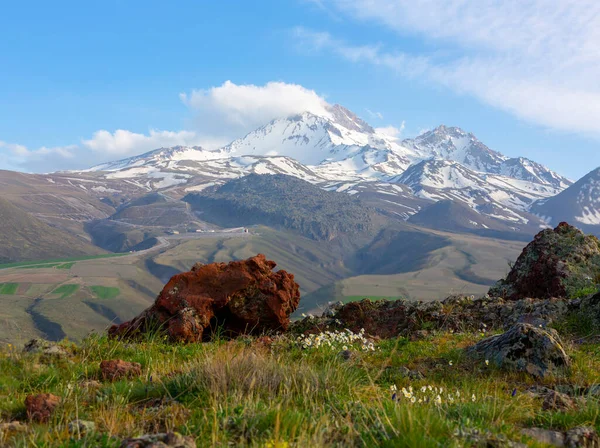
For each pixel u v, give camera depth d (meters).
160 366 10.80
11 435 6.38
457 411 7.60
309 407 7.47
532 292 22.16
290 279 17.25
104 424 6.70
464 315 17.09
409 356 12.58
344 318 17.97
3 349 11.03
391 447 5.73
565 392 9.64
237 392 7.79
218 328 15.77
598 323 14.78
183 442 5.45
